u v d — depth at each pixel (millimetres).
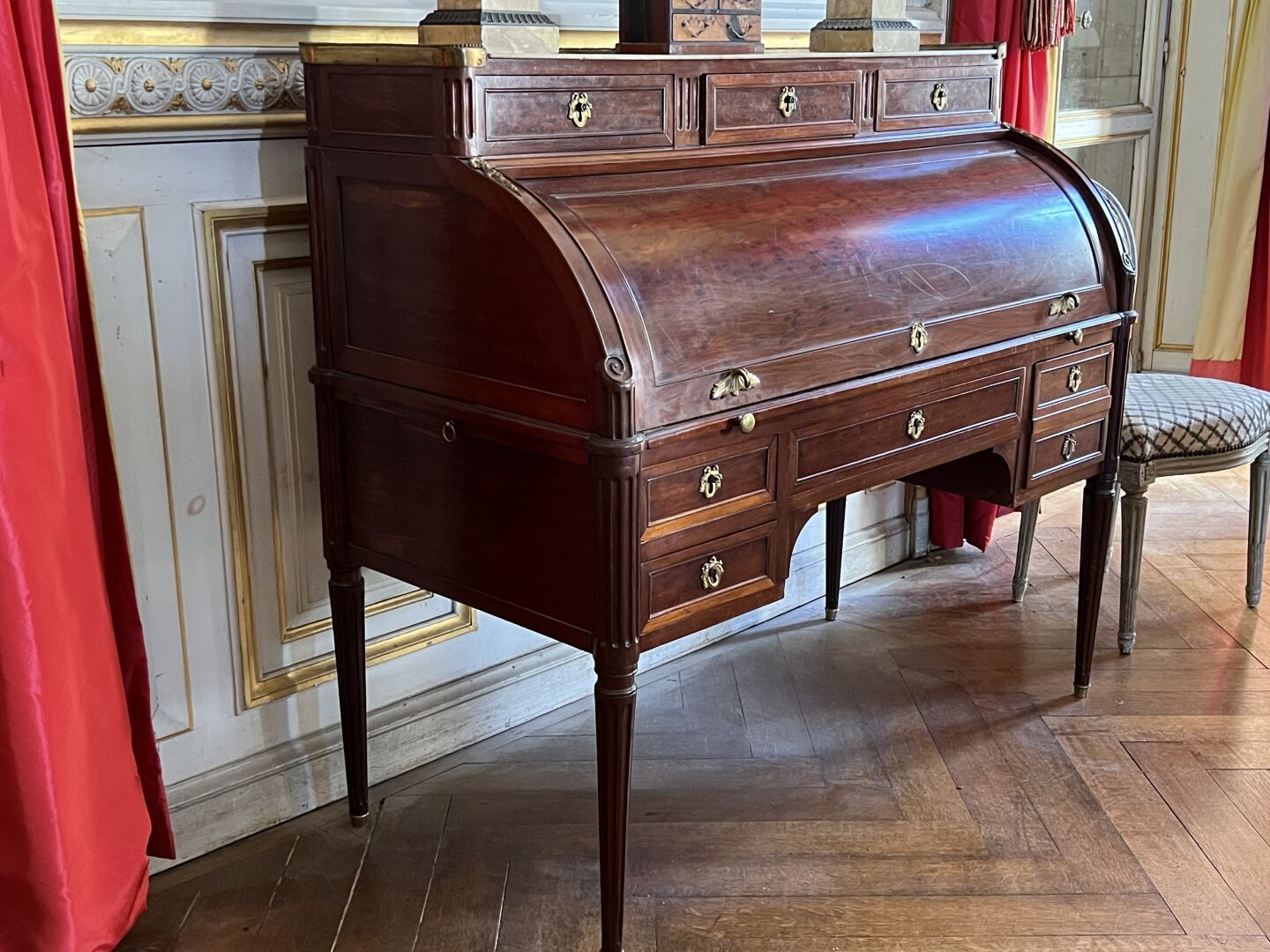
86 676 1667
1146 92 4414
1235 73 4137
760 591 1768
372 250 1778
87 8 1669
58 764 1600
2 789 1573
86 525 1655
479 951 1813
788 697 2574
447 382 1710
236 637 2021
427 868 2004
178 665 1963
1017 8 2965
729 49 1966
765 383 1683
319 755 2158
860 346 1817
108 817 1720
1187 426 2643
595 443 1494
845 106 2045
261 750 2098
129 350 1815
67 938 1624
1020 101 3051
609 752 1626
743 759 2336
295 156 1944
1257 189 4172
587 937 1843
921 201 2043
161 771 1901
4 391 1497
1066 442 2309
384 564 1914
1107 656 2762
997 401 2123
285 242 1965
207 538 1960
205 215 1856
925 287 1945
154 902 1916
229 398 1942
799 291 1761
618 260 1584
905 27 2242
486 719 2406
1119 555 3311
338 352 1878
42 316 1554
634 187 1731
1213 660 2736
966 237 2057
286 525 2062
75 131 1689
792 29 2693
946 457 2047
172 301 1848
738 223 1765
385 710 2250
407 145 1650
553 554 1636
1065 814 2156
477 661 2387
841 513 2844
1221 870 2000
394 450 1838
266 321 1973
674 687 2623
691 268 1654
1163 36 4387
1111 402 2398
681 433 1570
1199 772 2285
